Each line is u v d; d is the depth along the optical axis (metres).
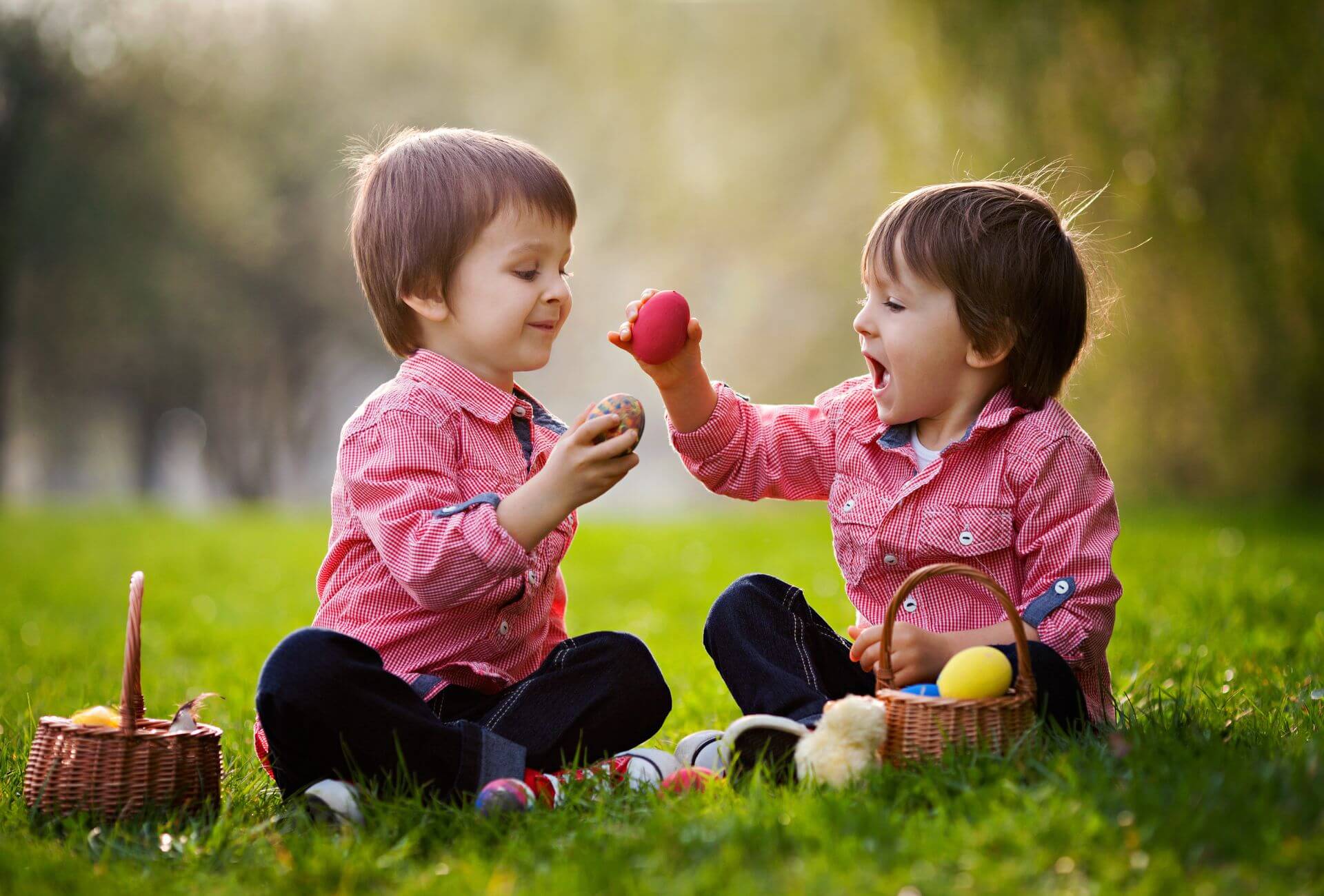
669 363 3.58
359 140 3.90
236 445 38.06
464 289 3.40
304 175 31.58
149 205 29.62
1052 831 2.36
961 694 2.89
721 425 3.67
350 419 3.38
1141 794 2.49
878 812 2.51
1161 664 4.63
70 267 29.39
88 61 29.70
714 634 3.34
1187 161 11.13
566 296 3.50
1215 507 13.17
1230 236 11.38
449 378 3.39
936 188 3.47
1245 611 5.85
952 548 3.34
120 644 6.70
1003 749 2.81
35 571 10.84
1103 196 11.27
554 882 2.33
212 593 9.34
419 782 2.95
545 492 3.01
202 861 2.62
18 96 28.81
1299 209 11.16
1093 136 11.19
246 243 30.30
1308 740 3.00
